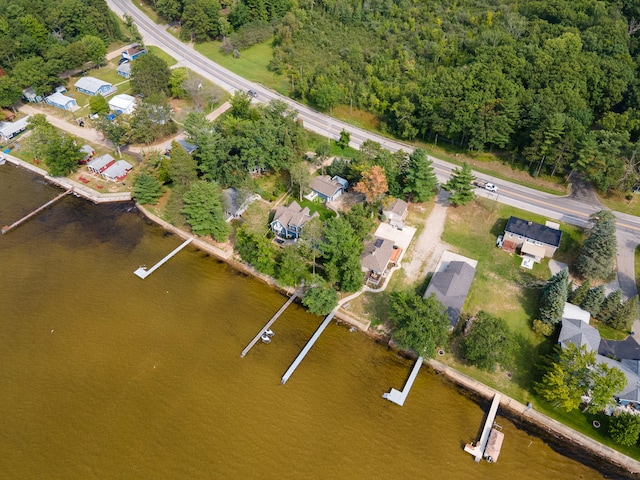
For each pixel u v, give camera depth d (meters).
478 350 68.06
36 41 136.62
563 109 103.44
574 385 63.94
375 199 95.88
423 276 85.19
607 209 97.62
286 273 81.69
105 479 58.59
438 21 143.75
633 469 62.09
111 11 170.00
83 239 93.94
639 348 72.12
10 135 118.38
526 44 120.69
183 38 159.50
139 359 72.75
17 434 62.97
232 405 67.25
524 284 83.81
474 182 105.06
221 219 89.56
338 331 78.12
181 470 59.69
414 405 68.19
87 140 117.00
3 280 84.69
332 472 60.34
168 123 118.00
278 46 151.88
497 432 64.75
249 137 100.69
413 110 113.25
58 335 75.75
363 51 138.75
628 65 116.00
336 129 122.75
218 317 79.81
